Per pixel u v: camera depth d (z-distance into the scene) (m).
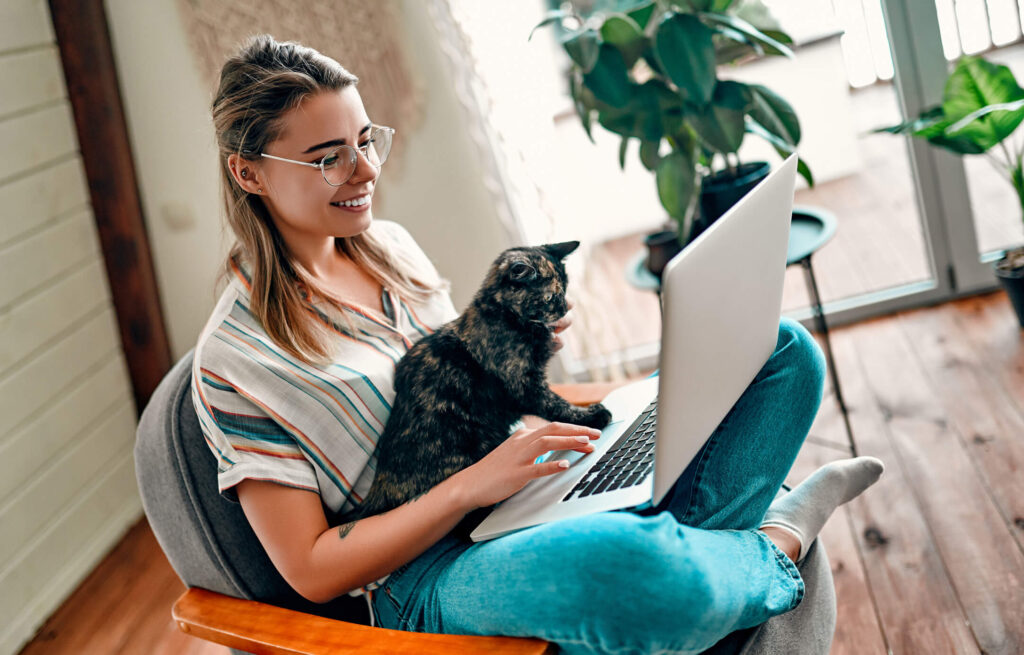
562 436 1.16
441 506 1.16
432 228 2.64
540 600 1.03
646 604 0.98
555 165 2.59
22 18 2.35
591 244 3.15
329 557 1.18
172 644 2.04
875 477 1.41
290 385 1.26
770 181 1.17
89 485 2.48
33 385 2.30
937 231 2.68
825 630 1.30
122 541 2.54
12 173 2.28
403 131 2.55
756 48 2.26
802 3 2.65
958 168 2.60
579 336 2.71
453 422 1.28
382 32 2.47
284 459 1.23
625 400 1.47
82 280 2.53
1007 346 2.38
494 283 1.34
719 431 1.29
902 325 2.67
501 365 1.31
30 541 2.23
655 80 2.13
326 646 1.10
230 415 1.22
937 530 1.78
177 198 2.62
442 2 2.42
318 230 1.32
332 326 1.37
